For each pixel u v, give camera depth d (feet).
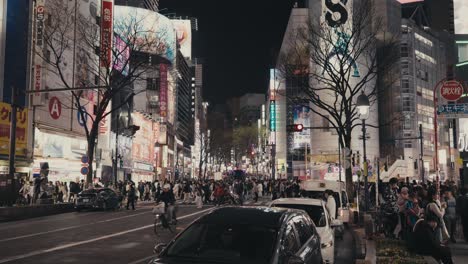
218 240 18.97
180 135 396.37
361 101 74.08
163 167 272.92
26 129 113.29
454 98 51.49
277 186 130.21
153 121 248.52
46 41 115.75
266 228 19.38
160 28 290.15
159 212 57.47
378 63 102.47
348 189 77.82
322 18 171.83
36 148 121.19
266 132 376.07
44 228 62.64
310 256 21.07
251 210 21.13
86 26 143.13
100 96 160.56
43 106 123.03
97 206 96.32
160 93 266.98
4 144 104.58
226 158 420.77
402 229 45.60
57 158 132.16
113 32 166.30
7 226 65.62
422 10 381.81
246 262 17.33
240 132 459.73
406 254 37.55
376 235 50.96
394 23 284.20
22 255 39.55
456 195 58.49
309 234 23.04
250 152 430.20
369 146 238.89
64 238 51.85
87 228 62.80
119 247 45.34
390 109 288.71
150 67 174.91
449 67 53.62
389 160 236.22
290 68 100.27
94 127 106.52
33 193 95.76
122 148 194.39
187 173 405.80
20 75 114.32
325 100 226.17
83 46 148.46
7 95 110.11
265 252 18.01
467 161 118.32
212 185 132.57
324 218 33.47
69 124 139.95
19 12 115.14
